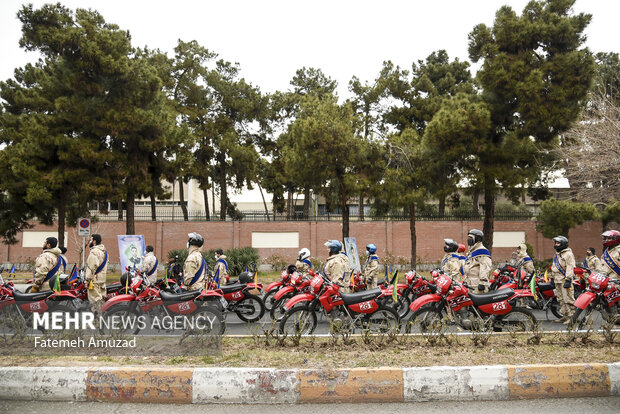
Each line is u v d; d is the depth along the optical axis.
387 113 32.22
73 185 18.86
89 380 5.12
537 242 28.36
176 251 24.34
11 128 19.36
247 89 32.84
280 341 6.88
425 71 31.61
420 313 8.30
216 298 7.68
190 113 31.09
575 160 17.20
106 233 27.66
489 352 6.34
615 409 4.85
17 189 19.23
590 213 21.34
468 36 20.16
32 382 5.13
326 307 8.14
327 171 19.05
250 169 32.69
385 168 19.16
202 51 32.56
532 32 18.05
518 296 8.14
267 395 5.05
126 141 19.11
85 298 9.60
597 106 17.56
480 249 9.52
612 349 6.51
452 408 4.88
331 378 5.09
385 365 5.67
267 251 28.17
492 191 19.41
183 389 5.05
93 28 17.67
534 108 17.45
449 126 17.81
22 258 28.41
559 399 5.14
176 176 21.23
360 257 26.81
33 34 18.95
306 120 18.48
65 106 17.45
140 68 18.31
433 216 28.80
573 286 10.27
